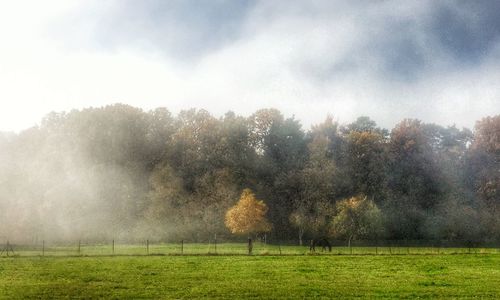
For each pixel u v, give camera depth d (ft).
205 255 195.52
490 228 333.21
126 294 105.81
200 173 376.89
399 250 237.86
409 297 104.32
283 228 346.74
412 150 384.88
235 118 404.16
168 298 101.60
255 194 362.74
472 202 357.00
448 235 336.08
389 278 130.93
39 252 214.69
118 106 394.73
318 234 324.80
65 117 399.44
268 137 414.82
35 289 111.34
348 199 347.56
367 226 313.12
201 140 394.93
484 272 144.25
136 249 239.71
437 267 156.97
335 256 193.77
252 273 139.33
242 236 325.01
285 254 200.03
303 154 408.67
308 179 362.74
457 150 385.50
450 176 372.17
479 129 381.19
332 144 404.57
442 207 354.13
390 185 372.38
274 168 393.29
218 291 109.19
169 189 350.23
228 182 358.43
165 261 170.71
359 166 383.04
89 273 137.49
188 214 342.44
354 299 102.06
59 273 137.49
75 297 102.89
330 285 118.01
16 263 162.40
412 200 363.15
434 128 411.95
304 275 135.95
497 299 102.22
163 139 399.85
